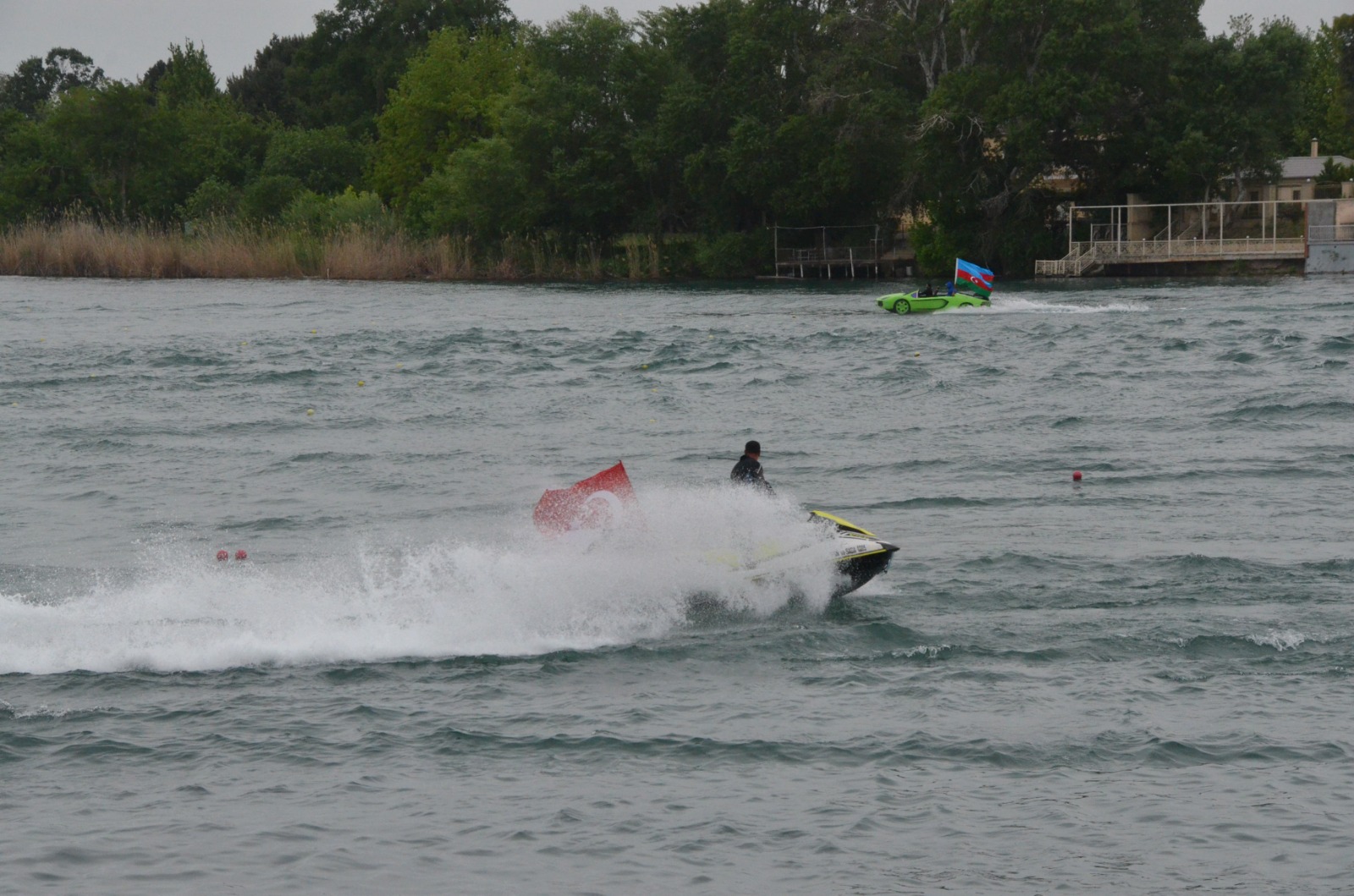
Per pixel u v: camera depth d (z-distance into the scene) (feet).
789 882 91.04
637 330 460.14
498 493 215.72
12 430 278.67
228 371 366.43
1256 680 124.67
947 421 277.03
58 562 171.42
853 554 149.38
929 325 457.68
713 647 135.44
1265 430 258.16
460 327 480.64
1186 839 95.81
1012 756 109.70
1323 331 397.19
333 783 106.11
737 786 105.29
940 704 120.57
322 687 125.90
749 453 163.73
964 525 188.24
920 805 101.60
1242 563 163.22
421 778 107.14
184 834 97.76
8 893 89.40
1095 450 243.19
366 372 364.17
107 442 264.52
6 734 114.83
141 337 454.40
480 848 95.91
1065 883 90.38
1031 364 353.31
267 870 92.84
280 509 204.95
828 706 120.67
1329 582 155.02
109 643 137.08
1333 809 99.45
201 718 118.42
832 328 454.81
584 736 114.52
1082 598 151.33
